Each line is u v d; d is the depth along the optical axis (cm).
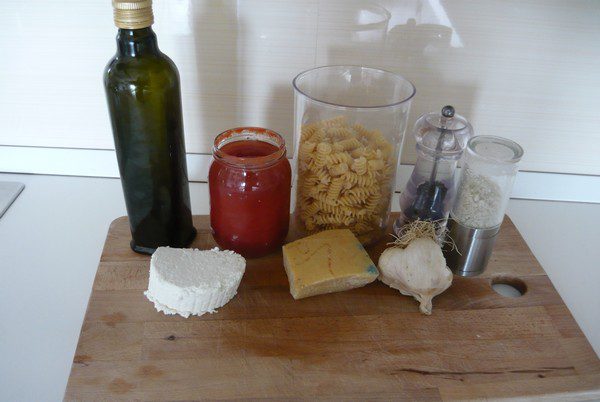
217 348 57
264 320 60
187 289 58
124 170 64
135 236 69
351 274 63
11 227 79
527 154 88
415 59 77
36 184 88
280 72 79
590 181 90
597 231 84
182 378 53
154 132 62
